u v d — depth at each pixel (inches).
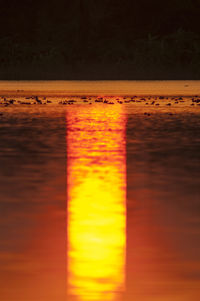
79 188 1390.3
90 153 1984.5
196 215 1125.7
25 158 1860.2
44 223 1059.3
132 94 6289.4
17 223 1058.1
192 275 804.0
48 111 3966.5
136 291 748.6
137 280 785.6
